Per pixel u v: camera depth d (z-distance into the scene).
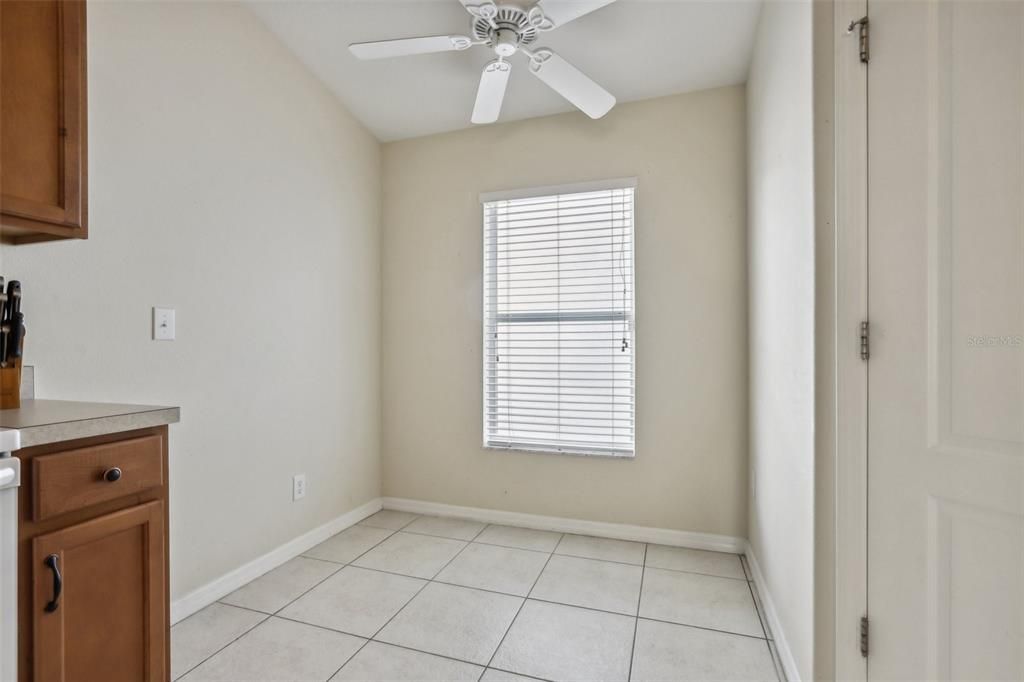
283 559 2.35
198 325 1.95
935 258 1.13
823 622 1.28
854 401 1.22
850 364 1.22
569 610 1.94
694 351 2.54
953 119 1.10
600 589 2.11
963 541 1.09
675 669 1.59
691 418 2.55
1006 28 1.04
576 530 2.73
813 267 1.30
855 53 1.22
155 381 1.79
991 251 1.06
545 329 2.82
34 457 0.94
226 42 2.07
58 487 0.97
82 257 1.57
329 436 2.67
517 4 1.68
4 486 0.83
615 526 2.67
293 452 2.43
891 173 1.18
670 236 2.58
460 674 1.56
